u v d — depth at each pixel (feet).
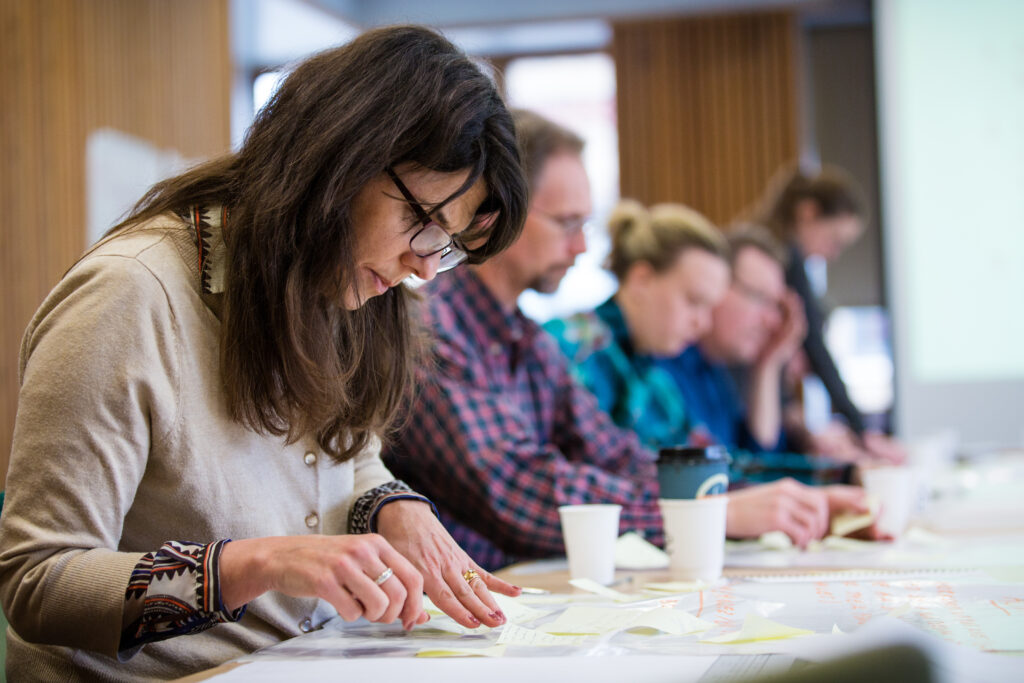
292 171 3.30
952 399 18.62
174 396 3.27
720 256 8.60
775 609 3.29
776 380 11.19
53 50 13.08
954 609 3.18
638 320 8.57
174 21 15.69
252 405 3.39
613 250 8.70
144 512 3.33
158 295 3.27
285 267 3.33
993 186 18.57
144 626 2.90
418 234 3.34
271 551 2.90
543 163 6.03
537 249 5.99
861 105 19.83
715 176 19.43
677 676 2.44
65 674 3.23
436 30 3.57
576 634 3.06
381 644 3.05
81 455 3.04
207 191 3.55
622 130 19.62
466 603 3.31
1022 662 2.47
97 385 3.08
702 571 4.25
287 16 18.13
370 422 3.86
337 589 2.78
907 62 18.89
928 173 18.79
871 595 3.50
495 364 5.83
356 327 3.80
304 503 3.67
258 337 3.36
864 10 19.49
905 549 5.08
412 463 5.37
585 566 4.24
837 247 12.67
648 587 3.96
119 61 14.35
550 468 5.22
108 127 14.01
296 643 3.10
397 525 3.66
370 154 3.22
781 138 19.29
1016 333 18.42
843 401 12.44
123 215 3.82
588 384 8.18
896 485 5.47
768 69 19.47
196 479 3.33
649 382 8.57
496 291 5.94
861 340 19.47
